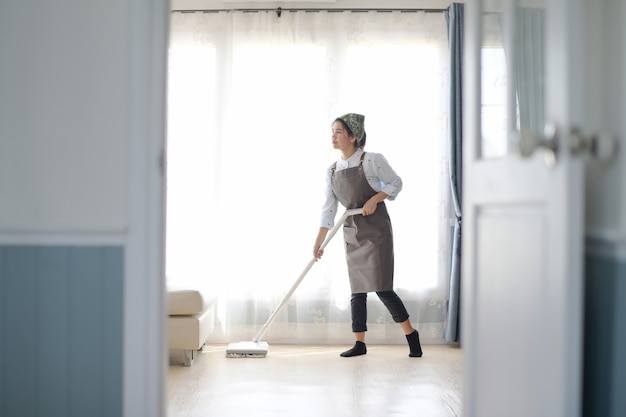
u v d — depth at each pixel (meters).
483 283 2.14
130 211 2.09
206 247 5.07
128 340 2.10
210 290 5.02
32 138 2.12
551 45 1.70
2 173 2.12
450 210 5.13
